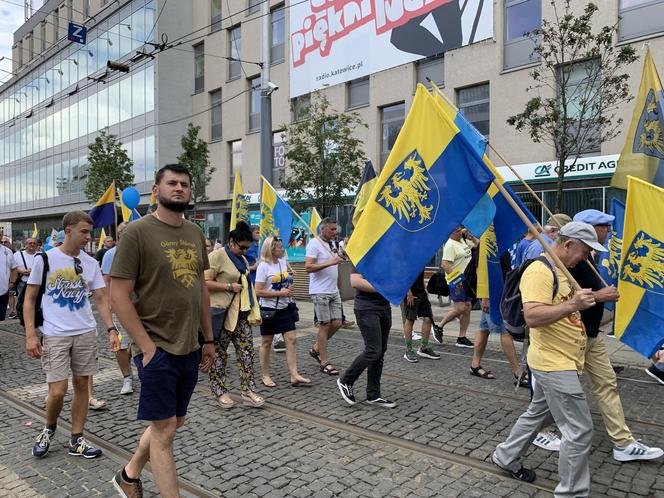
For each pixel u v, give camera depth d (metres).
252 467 4.10
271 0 22.83
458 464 4.09
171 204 3.08
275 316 6.30
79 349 4.39
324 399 5.80
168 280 3.06
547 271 3.36
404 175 4.32
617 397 4.16
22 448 4.57
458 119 5.28
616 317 4.76
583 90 11.14
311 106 15.40
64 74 36.19
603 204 13.66
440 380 6.51
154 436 3.08
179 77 27.66
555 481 3.79
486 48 16.08
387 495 3.62
